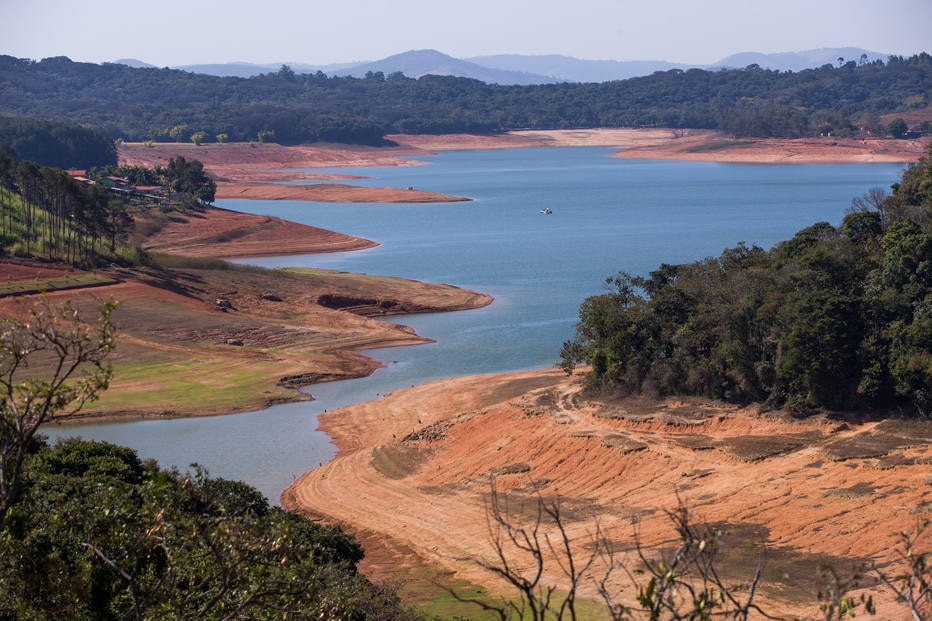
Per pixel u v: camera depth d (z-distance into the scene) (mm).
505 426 64938
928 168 96250
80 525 19172
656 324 68188
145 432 72750
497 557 45156
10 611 18516
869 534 40500
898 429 53094
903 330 57312
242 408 78688
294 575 17906
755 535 42656
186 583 19078
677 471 53094
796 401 58688
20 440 14875
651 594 11078
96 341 15570
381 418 74188
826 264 65688
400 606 32562
